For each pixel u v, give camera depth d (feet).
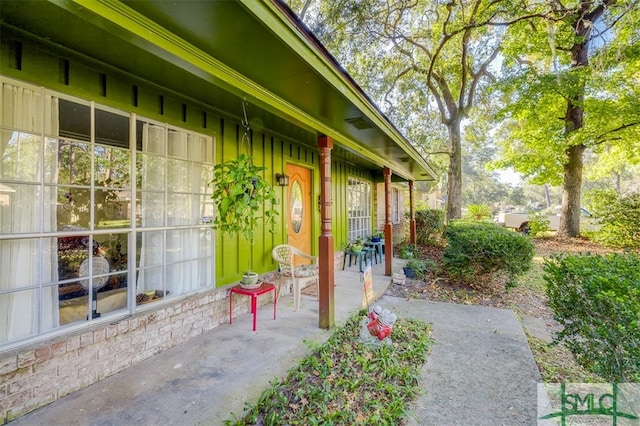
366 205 29.45
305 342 10.31
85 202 8.16
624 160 44.88
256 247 13.96
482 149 112.78
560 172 36.65
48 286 7.44
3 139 6.77
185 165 10.78
